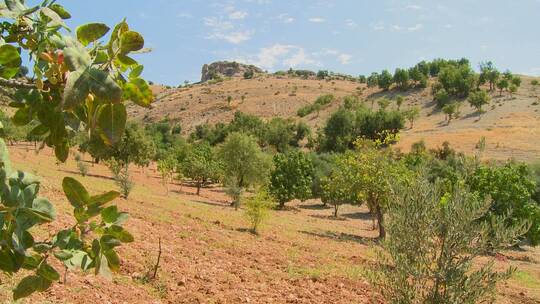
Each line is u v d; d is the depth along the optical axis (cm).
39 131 154
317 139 9456
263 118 13375
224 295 920
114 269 149
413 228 561
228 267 1174
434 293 564
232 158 3725
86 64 114
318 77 19750
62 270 827
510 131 8275
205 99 15825
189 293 888
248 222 2130
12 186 131
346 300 986
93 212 143
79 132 147
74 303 702
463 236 546
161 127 10712
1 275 701
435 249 570
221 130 9875
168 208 2108
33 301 659
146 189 3372
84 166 3234
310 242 1858
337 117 9369
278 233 1989
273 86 17200
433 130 9300
